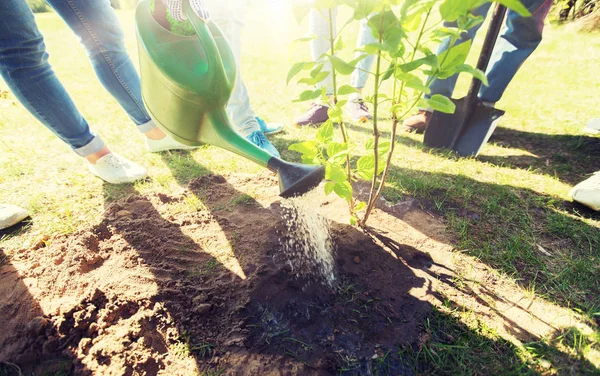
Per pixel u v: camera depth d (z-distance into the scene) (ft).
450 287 5.11
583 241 5.89
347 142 4.99
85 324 4.59
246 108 8.38
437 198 6.98
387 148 5.09
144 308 4.79
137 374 4.14
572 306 4.80
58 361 4.29
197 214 6.61
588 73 13.00
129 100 7.54
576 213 6.52
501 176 7.66
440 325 4.61
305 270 5.37
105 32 6.59
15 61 5.44
